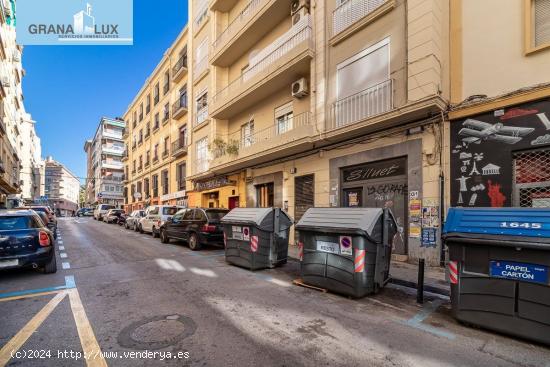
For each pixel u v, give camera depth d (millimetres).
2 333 3676
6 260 6035
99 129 62469
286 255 7785
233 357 3104
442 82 7316
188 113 20297
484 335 3674
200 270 7121
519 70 6387
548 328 3305
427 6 7297
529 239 3406
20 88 31328
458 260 3977
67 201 86625
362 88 8977
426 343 3459
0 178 18297
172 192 22984
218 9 16953
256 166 13539
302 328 3846
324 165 10141
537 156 5887
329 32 10094
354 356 3150
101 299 4941
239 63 15781
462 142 6840
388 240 5602
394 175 8250
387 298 5141
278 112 12812
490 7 6926
